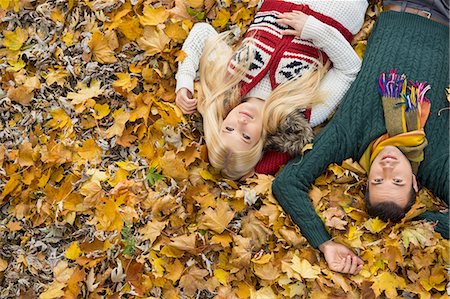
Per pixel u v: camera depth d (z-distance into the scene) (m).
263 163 2.54
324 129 2.52
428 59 2.58
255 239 2.42
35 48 2.64
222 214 2.42
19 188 2.45
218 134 2.45
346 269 2.37
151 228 2.38
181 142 2.55
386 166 2.38
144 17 2.65
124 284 2.31
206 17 2.74
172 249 2.38
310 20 2.54
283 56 2.56
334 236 2.44
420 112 2.46
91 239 2.38
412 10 2.67
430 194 2.54
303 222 2.41
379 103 2.51
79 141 2.54
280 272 2.36
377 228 2.43
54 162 2.46
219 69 2.59
